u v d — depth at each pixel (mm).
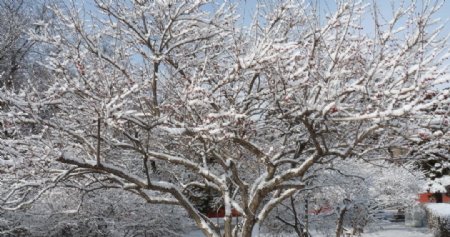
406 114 5629
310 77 6535
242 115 6207
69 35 8242
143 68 8867
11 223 10859
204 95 6734
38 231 11758
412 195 20156
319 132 6434
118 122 6504
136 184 7406
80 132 6891
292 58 6203
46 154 6574
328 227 15203
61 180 7438
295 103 6625
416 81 5484
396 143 6926
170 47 8195
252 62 6531
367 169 14422
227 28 8125
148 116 7539
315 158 6824
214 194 15867
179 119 8070
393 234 21062
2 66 19234
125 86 7762
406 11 5906
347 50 6219
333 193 14273
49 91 6477
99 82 7285
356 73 6824
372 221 17703
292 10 8062
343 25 7000
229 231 7754
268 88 7625
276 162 7414
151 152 7734
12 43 19516
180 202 7797
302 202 14625
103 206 12078
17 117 6727
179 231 15641
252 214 7730
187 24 8844
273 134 8844
